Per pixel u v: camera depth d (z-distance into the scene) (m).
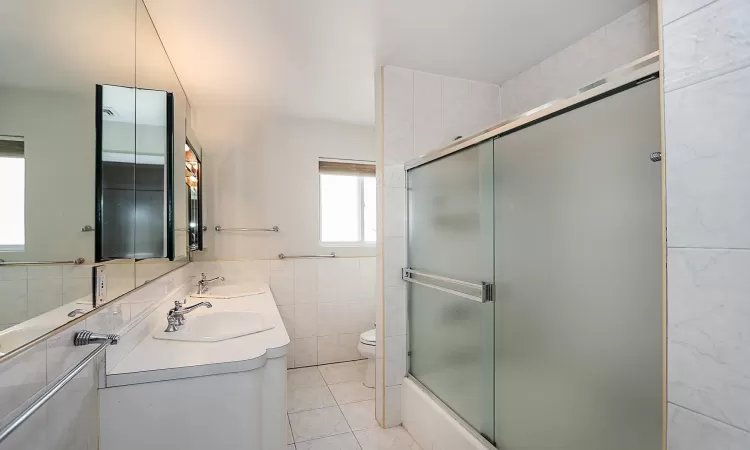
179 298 2.34
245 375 1.36
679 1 0.78
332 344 3.33
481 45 2.02
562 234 1.23
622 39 1.73
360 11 1.67
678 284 0.78
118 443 1.21
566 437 1.21
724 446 0.69
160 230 1.70
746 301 0.66
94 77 1.08
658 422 0.92
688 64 0.76
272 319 1.93
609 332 1.06
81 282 1.00
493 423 1.58
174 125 1.83
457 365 1.84
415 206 2.25
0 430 0.64
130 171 1.35
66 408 0.97
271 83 2.47
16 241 0.73
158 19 1.68
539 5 1.65
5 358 0.70
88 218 1.04
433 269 2.06
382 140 2.25
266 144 3.15
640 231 0.96
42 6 0.83
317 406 2.52
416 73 2.33
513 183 1.46
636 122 0.97
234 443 1.34
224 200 3.03
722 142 0.70
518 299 1.44
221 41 1.91
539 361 1.33
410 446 2.06
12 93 0.72
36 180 0.80
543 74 2.20
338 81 2.46
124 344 1.37
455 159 1.87
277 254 3.17
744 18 0.67
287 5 1.61
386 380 2.26
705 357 0.72
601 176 1.08
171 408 1.27
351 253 3.41
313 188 3.29
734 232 0.68
